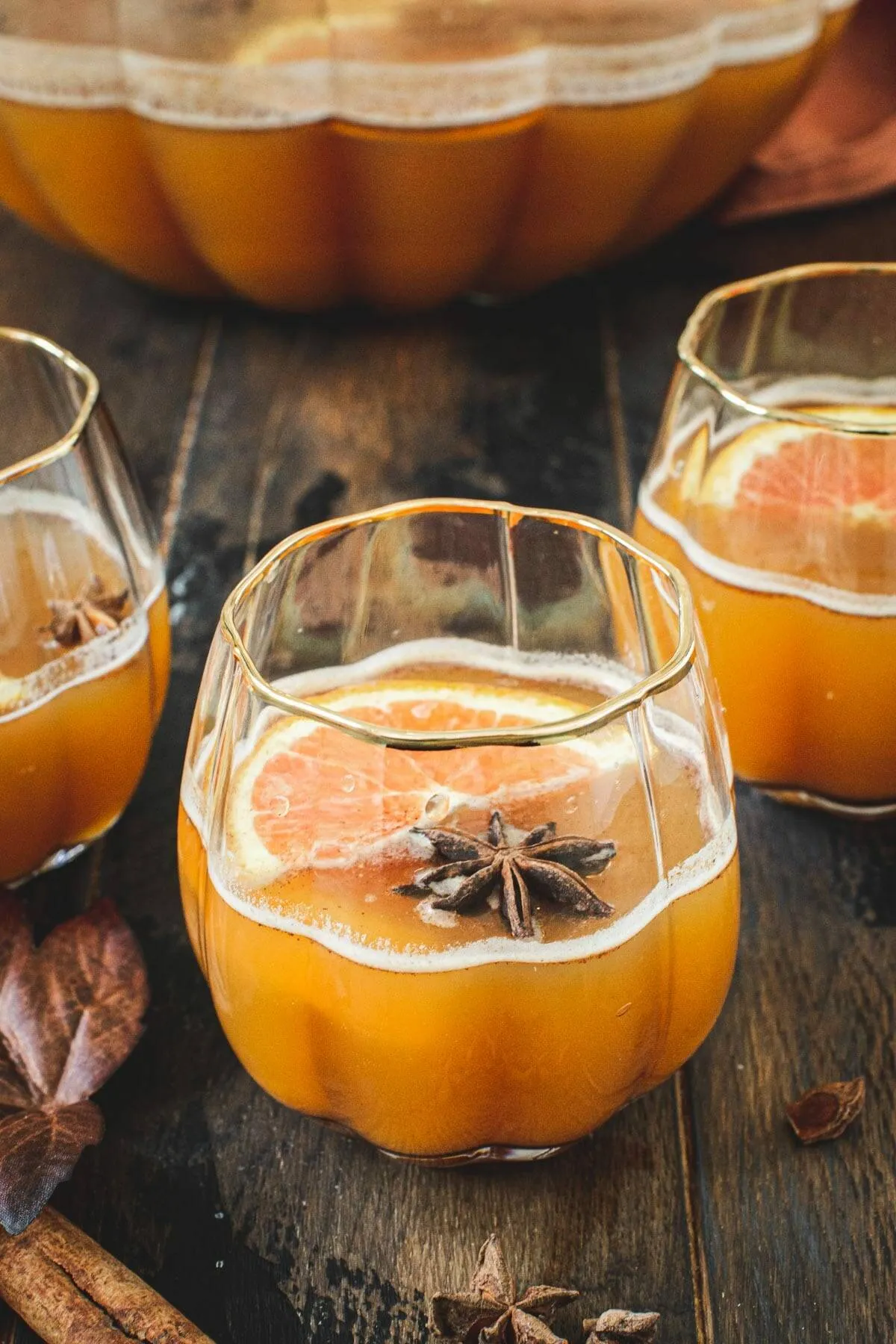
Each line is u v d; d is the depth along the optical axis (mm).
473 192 724
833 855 604
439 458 731
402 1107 512
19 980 555
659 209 787
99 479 575
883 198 875
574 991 499
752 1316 513
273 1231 527
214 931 514
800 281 625
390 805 503
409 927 496
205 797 521
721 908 517
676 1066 532
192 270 783
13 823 568
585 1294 517
